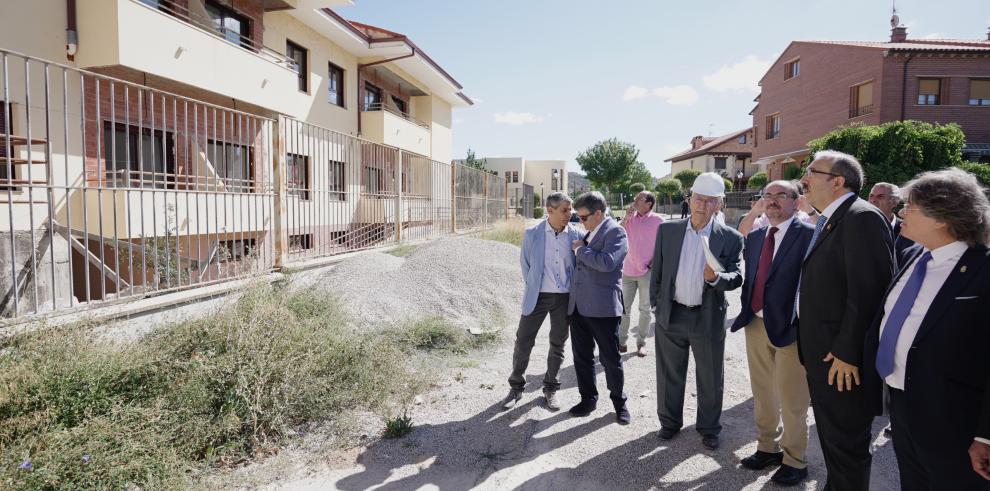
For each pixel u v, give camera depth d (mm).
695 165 50094
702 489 3080
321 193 8367
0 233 4488
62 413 3033
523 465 3334
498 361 5457
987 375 1968
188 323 4238
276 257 6762
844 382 2498
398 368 4629
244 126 11297
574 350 4195
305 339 4332
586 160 58125
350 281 6984
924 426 2090
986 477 1920
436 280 7531
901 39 27719
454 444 3629
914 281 2197
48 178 3992
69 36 7992
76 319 3912
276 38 13203
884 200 4246
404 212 11094
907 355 2143
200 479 3068
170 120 9945
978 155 22047
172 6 10008
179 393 3486
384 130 16969
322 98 15141
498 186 18578
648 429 3889
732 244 3627
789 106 30688
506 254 9219
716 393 3562
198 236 5395
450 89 22125
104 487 2689
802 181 2783
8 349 3418
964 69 22750
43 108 7848
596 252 3863
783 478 3107
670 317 3650
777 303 3092
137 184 9125
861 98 24828
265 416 3617
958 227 2023
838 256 2553
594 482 3160
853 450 2559
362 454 3486
